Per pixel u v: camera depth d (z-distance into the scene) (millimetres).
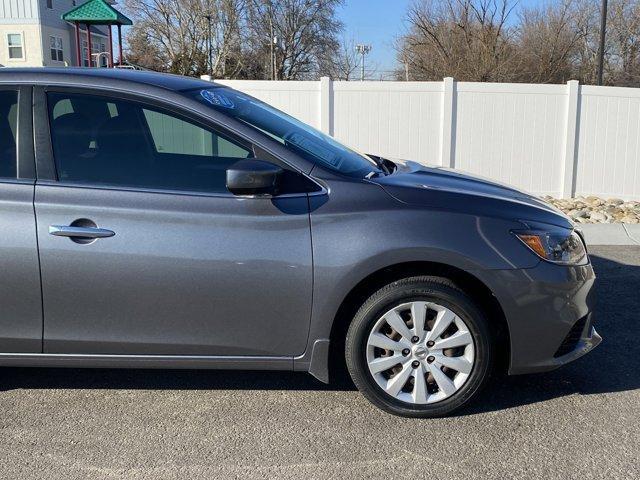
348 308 3516
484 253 3322
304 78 54656
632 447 3221
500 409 3617
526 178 11406
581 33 31672
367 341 3424
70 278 3332
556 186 11414
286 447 3229
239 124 3475
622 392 3822
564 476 2980
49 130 3447
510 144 11289
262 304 3365
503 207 3492
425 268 3426
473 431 3381
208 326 3398
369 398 3482
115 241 3305
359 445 3246
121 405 3682
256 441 3287
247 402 3719
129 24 18844
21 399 3754
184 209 3332
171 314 3377
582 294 3510
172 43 50656
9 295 3359
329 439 3303
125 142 3475
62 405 3682
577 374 4066
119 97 3477
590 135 11211
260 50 52250
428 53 27078
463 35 26203
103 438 3318
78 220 3314
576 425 3438
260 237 3320
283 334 3414
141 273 3322
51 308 3373
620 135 11148
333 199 3363
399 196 3412
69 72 3574
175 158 3469
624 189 11328
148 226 3316
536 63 28531
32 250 3311
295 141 3664
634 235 8219
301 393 3828
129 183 3396
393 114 11258
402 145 11352
